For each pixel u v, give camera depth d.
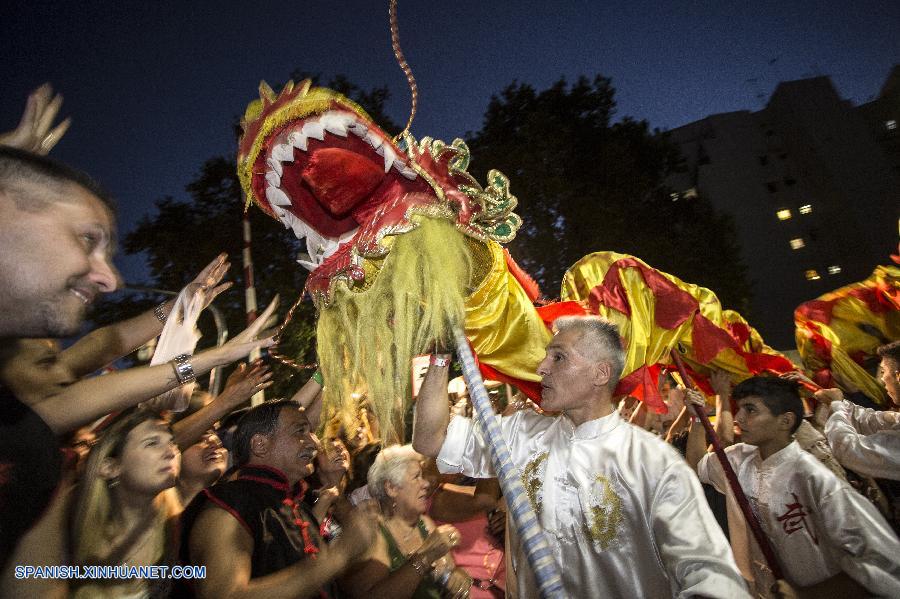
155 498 2.32
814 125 32.53
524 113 17.62
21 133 1.69
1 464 1.16
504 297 2.43
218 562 2.03
